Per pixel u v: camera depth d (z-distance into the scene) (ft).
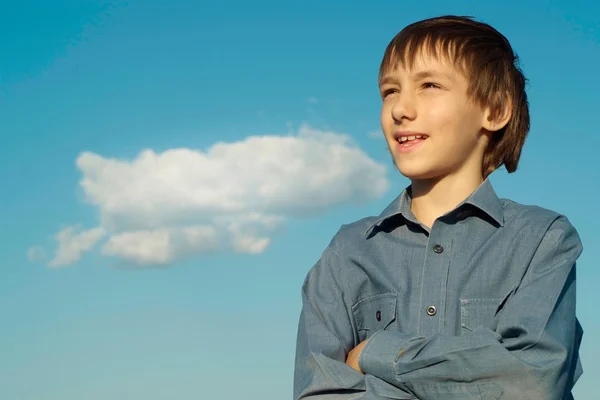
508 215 7.74
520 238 7.48
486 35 8.11
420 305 7.48
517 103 8.37
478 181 8.07
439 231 7.64
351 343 7.90
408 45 7.88
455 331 7.27
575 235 7.67
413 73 7.80
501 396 6.55
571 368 7.62
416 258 7.77
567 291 7.25
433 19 8.13
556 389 6.61
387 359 6.98
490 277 7.36
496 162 8.27
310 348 7.65
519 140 8.46
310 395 7.36
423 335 7.36
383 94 8.16
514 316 6.95
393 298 7.67
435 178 7.91
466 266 7.45
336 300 8.06
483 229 7.64
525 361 6.62
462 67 7.79
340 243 8.34
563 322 6.99
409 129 7.72
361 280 8.05
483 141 8.14
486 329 6.75
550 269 7.30
